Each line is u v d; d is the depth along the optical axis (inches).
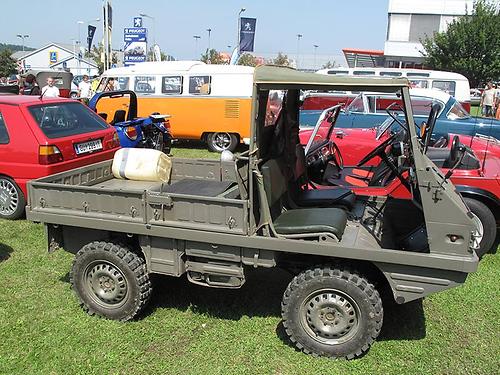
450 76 565.3
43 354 144.0
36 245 229.3
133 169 195.2
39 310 168.6
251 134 138.4
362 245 143.1
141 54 756.6
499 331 159.6
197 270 151.9
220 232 142.7
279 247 138.5
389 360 142.3
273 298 177.2
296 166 184.4
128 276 155.7
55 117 264.2
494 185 206.2
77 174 182.9
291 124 177.2
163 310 168.7
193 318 163.8
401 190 187.3
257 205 145.5
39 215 161.9
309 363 140.2
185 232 145.3
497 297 182.7
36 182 163.8
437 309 172.6
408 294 134.0
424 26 1706.4
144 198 148.4
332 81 133.1
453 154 210.1
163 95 504.7
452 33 1337.4
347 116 362.6
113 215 154.5
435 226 129.7
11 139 253.1
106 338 151.9
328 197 179.2
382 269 134.2
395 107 243.9
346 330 139.0
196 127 501.4
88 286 163.0
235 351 146.2
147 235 151.7
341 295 137.4
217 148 501.4
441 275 129.9
